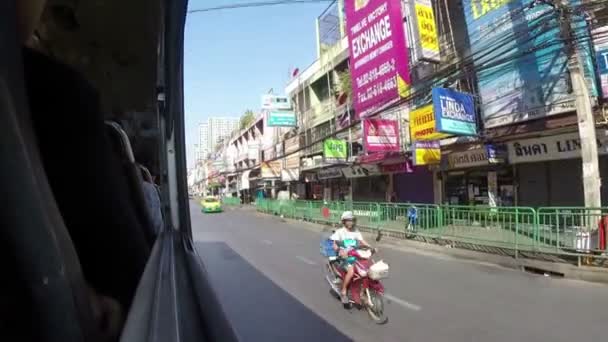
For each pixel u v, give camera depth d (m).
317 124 27.16
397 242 13.04
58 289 0.68
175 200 1.62
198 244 13.23
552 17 9.05
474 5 13.27
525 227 9.47
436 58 14.07
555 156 11.54
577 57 8.96
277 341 4.81
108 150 1.16
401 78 15.35
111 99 2.67
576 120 10.43
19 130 0.65
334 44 24.23
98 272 1.05
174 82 1.38
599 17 10.21
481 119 13.31
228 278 8.15
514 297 6.63
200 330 0.93
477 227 10.76
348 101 21.97
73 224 1.00
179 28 1.18
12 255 0.63
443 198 16.38
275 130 39.50
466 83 13.90
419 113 14.17
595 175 8.68
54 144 0.96
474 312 5.86
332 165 21.17
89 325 0.77
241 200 50.59
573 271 8.07
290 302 6.42
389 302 6.42
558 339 4.79
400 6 15.56
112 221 1.11
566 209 8.76
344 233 6.49
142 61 2.28
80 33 1.94
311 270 8.89
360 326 5.32
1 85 0.62
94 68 2.25
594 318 5.50
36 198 0.66
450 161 15.08
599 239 8.11
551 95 11.36
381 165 18.66
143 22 1.92
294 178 30.25
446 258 10.43
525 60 11.95
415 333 5.05
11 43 0.66
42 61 0.95
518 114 12.20
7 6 0.66
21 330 0.63
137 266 1.19
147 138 3.04
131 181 1.68
